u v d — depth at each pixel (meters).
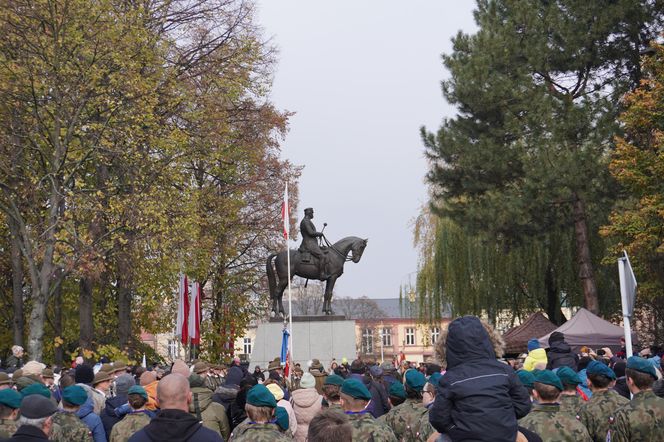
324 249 32.69
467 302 40.12
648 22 33.44
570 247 38.78
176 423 5.41
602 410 8.41
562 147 33.12
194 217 28.17
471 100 34.84
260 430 6.66
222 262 38.50
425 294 42.53
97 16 24.97
